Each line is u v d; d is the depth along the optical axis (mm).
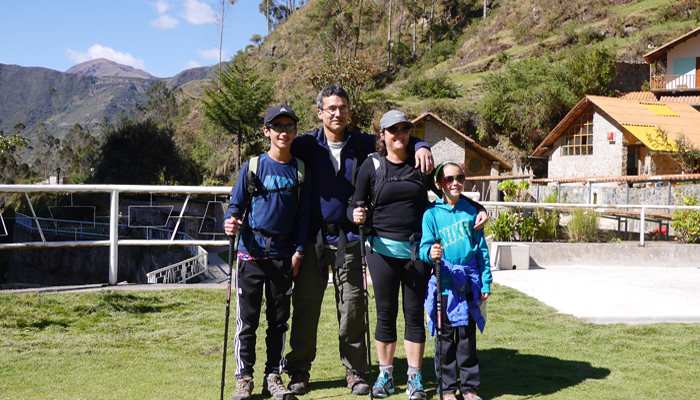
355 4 95625
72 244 5516
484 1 77188
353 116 44594
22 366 3535
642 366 3754
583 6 60938
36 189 5133
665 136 24328
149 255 22266
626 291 6098
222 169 46625
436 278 3107
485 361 3865
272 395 3223
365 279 3178
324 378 3553
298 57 102812
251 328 3312
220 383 3365
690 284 6574
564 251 8250
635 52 47906
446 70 65062
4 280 28016
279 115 3182
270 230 3240
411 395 3180
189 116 99438
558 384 3408
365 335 3445
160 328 4508
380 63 78750
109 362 3684
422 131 31094
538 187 23312
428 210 3277
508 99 42531
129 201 26906
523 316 5062
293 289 3408
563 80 40906
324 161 3387
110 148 39219
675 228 10148
